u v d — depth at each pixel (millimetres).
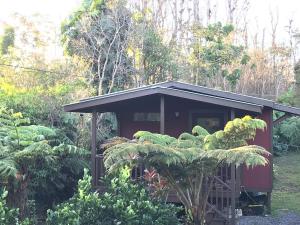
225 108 12977
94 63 19125
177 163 7340
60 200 11852
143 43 20500
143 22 21203
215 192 10297
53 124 13852
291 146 21984
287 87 30422
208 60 22203
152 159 7188
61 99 13945
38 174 10891
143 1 23078
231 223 9617
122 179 7949
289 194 14500
